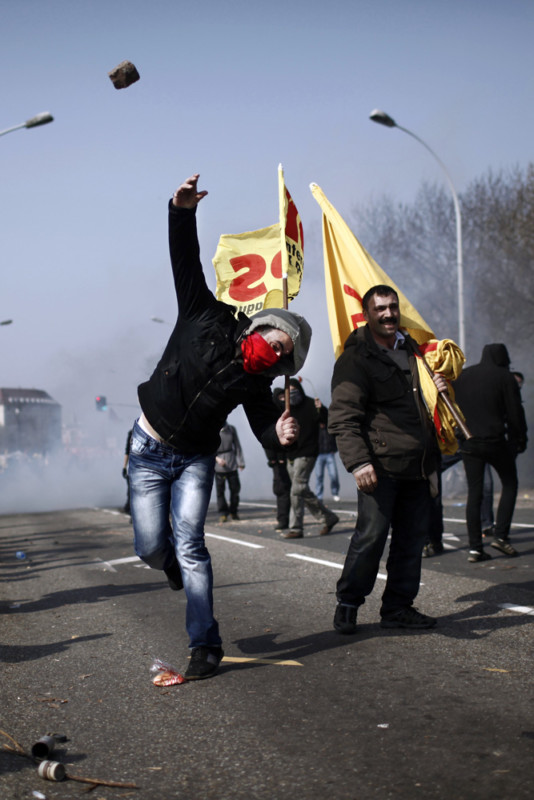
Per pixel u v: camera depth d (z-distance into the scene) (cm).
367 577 441
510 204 2555
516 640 409
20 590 688
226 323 369
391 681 350
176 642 451
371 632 445
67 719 323
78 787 254
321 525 1129
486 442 680
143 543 392
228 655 414
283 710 319
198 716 318
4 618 554
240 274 472
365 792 239
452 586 573
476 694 326
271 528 1140
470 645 405
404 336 455
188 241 358
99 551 972
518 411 687
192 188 346
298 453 966
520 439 698
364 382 437
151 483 388
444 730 286
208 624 376
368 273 483
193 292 367
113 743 293
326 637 440
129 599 606
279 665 388
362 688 342
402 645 412
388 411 439
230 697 341
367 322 447
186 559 379
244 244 473
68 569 813
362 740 281
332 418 437
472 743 272
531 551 744
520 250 2494
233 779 254
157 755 279
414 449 436
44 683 379
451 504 1500
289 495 1087
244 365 360
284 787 246
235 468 1316
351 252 492
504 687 333
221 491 1314
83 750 287
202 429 373
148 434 380
